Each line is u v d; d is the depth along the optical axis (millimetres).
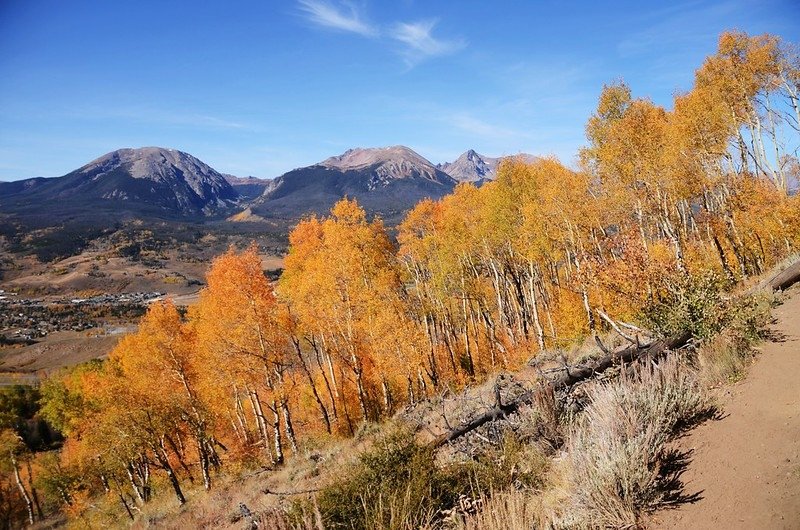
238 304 22344
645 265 10344
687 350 6703
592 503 3584
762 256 26719
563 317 27188
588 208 24484
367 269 27672
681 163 23109
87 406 29141
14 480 43531
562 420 5805
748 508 3021
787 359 5438
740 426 4207
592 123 25828
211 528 11883
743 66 25766
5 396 52000
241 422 33031
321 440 23094
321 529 4410
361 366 28219
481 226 29266
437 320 36375
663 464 4016
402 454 5660
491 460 5527
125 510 28312
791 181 27422
